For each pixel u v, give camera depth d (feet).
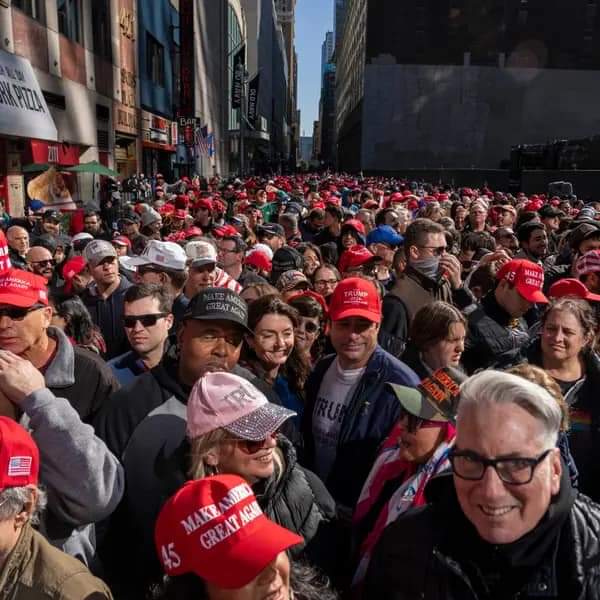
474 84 240.94
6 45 58.59
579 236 22.06
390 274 23.65
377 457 10.24
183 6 137.80
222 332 9.89
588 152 126.11
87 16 85.61
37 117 59.98
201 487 6.07
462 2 236.22
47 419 8.25
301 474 9.09
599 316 14.44
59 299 17.29
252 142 301.43
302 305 13.83
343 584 9.66
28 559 7.10
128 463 9.18
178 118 141.08
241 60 248.52
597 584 6.39
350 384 12.24
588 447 11.62
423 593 6.89
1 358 8.50
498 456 6.21
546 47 239.50
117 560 9.31
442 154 243.81
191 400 8.41
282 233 30.89
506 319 15.93
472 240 26.43
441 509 7.10
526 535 6.46
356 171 266.77
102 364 12.00
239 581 5.63
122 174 107.96
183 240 29.66
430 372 12.71
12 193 62.69
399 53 239.30
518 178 145.69
